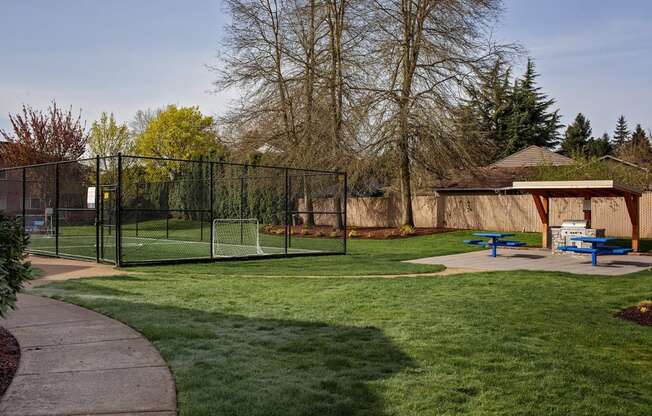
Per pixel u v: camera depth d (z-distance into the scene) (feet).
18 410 13.47
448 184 117.70
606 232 88.07
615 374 17.83
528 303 29.78
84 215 82.74
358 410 14.01
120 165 46.91
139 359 18.15
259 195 104.06
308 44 100.89
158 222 112.57
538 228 93.25
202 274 42.32
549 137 183.01
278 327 23.27
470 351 19.84
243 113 103.55
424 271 44.96
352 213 114.32
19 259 19.60
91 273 42.47
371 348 19.97
